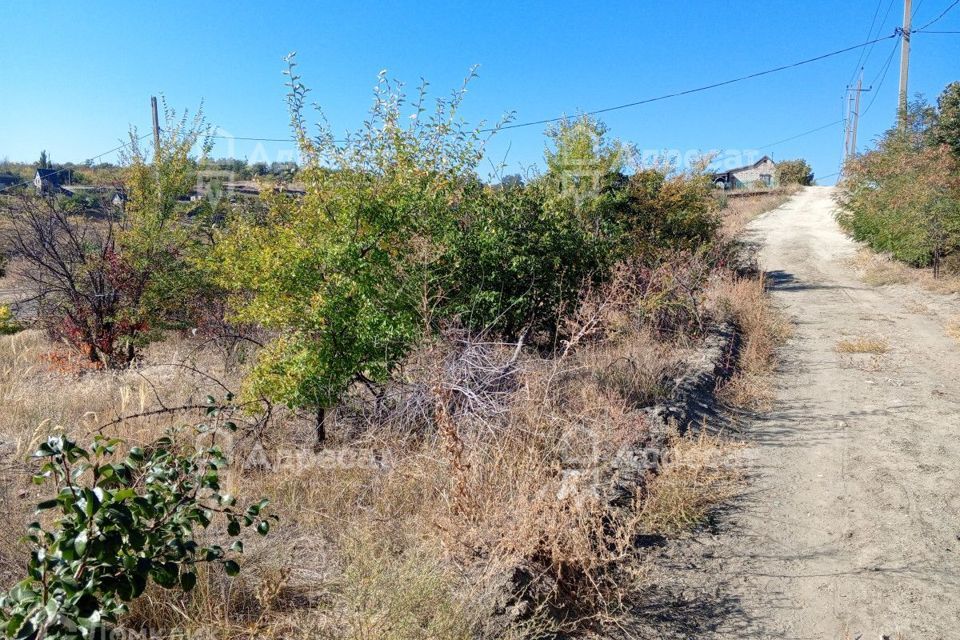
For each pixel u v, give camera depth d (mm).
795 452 6566
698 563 4453
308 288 6590
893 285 17984
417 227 7375
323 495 4906
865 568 4402
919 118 21906
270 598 3537
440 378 5238
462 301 7910
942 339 11797
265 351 6590
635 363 7805
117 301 10844
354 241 6758
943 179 17812
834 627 3789
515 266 8477
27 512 4301
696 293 11516
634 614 3848
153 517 2984
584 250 10023
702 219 16391
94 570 2715
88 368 10180
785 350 11336
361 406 6824
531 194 10211
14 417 6676
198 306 10953
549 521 4078
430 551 4004
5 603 2635
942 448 6590
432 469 5027
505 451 4785
